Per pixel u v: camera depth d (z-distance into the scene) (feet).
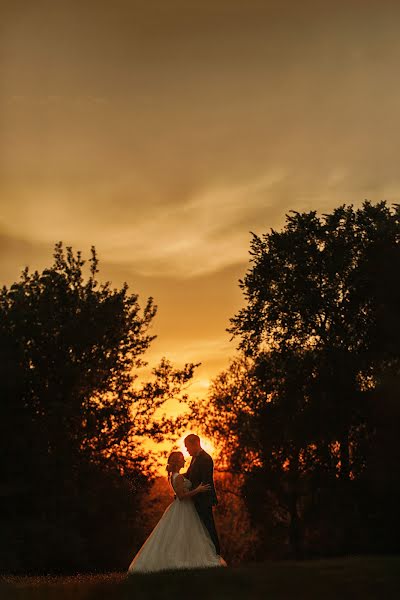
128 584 21.56
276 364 151.12
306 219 148.15
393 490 131.13
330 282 143.95
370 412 137.69
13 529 116.26
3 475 123.13
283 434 151.53
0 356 124.98
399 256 136.05
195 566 36.27
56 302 135.64
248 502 164.76
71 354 132.36
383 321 136.05
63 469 125.49
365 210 148.25
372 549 131.34
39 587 24.71
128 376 138.51
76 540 117.91
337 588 18.70
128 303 139.74
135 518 131.75
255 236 152.76
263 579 20.15
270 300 148.15
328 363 143.02
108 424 131.44
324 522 140.56
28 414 127.34
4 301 134.31
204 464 38.04
